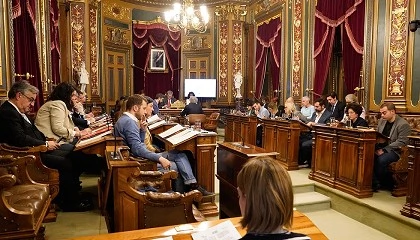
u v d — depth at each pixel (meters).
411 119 4.69
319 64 6.82
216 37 10.39
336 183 4.05
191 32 10.71
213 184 3.50
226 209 2.85
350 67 6.05
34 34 5.36
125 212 2.02
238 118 7.30
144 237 1.50
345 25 6.01
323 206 3.96
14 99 3.29
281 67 8.25
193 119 7.44
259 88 9.47
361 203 3.55
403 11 4.83
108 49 9.69
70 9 8.45
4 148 2.99
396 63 4.95
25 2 5.09
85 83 8.27
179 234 1.53
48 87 6.30
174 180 3.29
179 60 10.91
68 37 8.48
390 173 3.84
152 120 5.13
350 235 3.21
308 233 1.56
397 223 3.13
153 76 10.81
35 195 2.48
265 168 1.03
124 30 10.15
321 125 4.44
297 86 7.63
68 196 3.48
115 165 2.01
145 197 2.03
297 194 4.19
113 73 9.88
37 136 3.45
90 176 4.95
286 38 8.05
